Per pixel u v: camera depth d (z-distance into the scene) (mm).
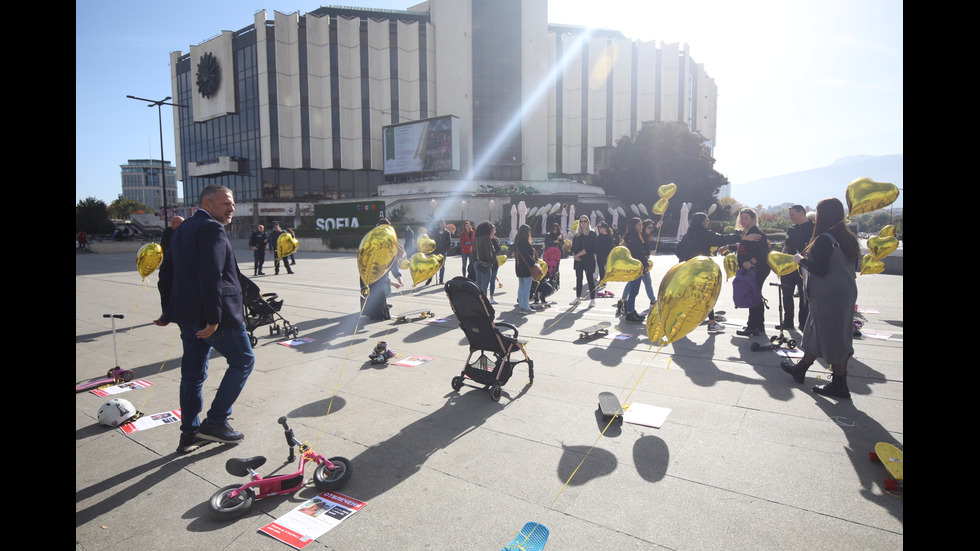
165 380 5355
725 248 8047
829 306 4293
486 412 4250
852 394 4477
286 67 50219
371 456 3490
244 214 51688
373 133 52094
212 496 2902
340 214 35562
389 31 51125
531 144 52219
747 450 3457
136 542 2592
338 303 10461
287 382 5141
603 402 4160
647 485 3039
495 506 2861
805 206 6777
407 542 2557
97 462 3455
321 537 2609
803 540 2502
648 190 40312
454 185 40406
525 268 8805
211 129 55906
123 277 16672
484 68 51000
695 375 5121
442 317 8672
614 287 12727
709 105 71812
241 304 3676
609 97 54281
